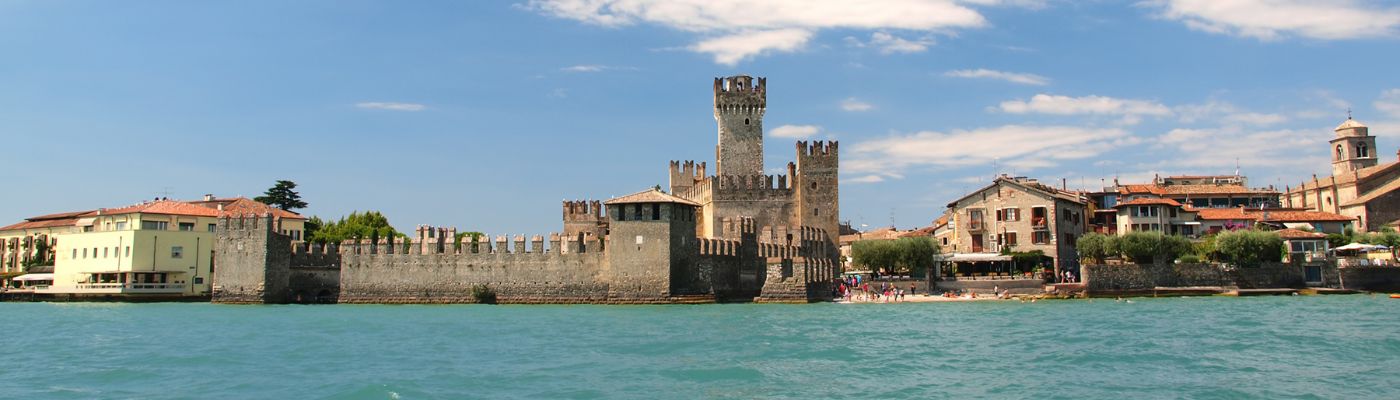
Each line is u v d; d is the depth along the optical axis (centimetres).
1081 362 5162
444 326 7488
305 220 15025
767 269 10588
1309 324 7294
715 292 10519
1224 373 4759
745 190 13625
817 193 13688
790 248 11762
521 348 5866
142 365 5188
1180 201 16088
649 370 4897
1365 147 17725
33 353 5772
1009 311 9144
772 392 4250
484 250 10725
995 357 5375
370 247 11088
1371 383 4419
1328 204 16562
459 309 9831
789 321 7838
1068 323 7581
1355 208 15225
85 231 14725
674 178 15562
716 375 4725
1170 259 12644
